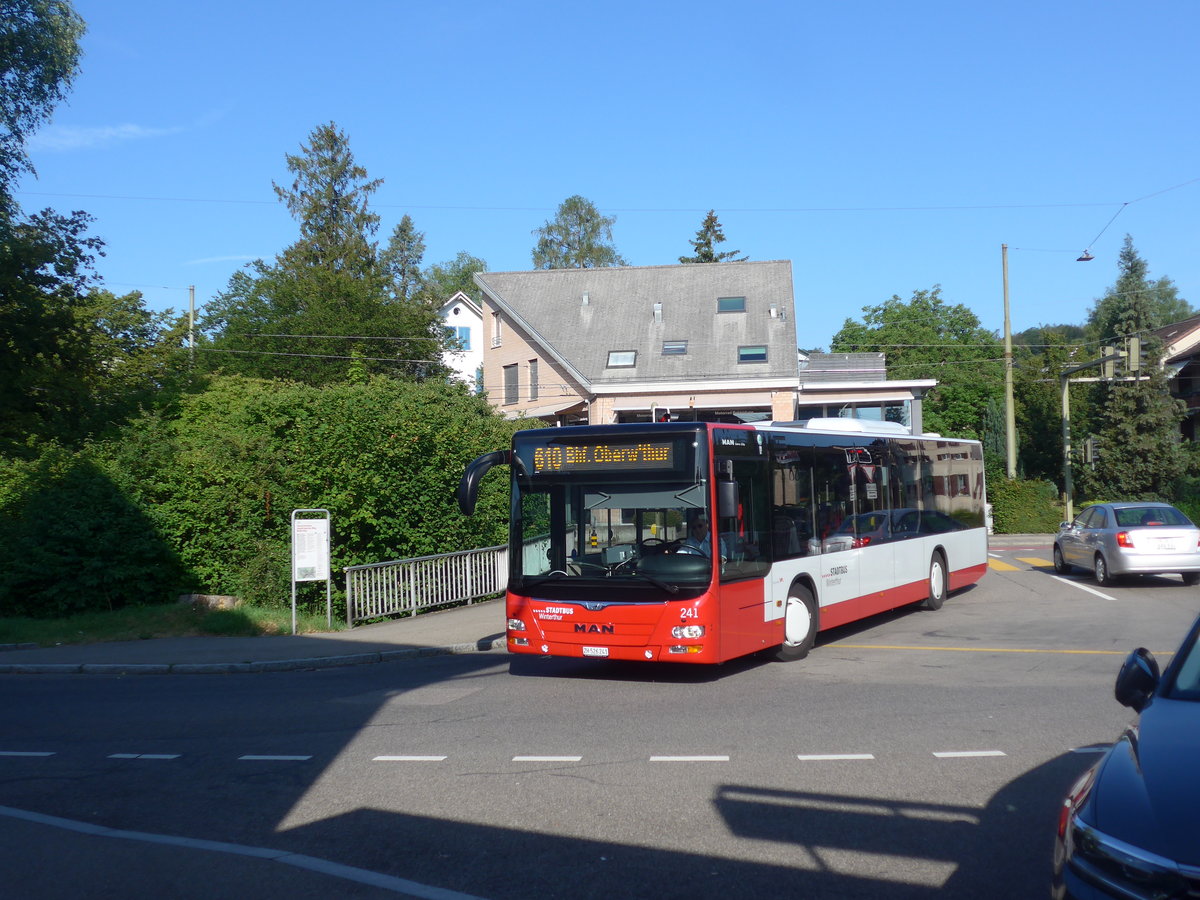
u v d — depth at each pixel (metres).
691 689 10.96
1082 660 12.25
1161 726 4.29
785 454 12.66
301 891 5.34
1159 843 3.45
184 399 26.53
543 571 11.39
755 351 40.84
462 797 7.05
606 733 8.93
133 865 5.83
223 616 15.82
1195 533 19.59
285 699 11.09
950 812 6.47
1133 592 19.25
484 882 5.41
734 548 11.25
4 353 23.45
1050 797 6.76
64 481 17.30
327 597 16.28
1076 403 55.56
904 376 62.03
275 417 18.38
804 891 5.18
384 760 8.20
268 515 17.89
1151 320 59.84
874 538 14.98
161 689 12.01
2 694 11.93
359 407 18.31
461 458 20.11
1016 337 111.56
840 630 15.44
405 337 45.88
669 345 41.75
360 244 52.38
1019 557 28.38
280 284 47.97
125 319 36.06
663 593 10.77
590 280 45.44
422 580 17.97
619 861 5.68
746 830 6.18
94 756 8.69
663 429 11.07
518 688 11.34
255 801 7.14
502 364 45.62
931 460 17.47
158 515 17.39
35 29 25.28
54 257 23.61
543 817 6.53
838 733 8.71
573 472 11.34
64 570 16.62
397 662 13.66
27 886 5.53
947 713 9.44
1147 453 43.41
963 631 14.96
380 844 6.09
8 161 25.41
